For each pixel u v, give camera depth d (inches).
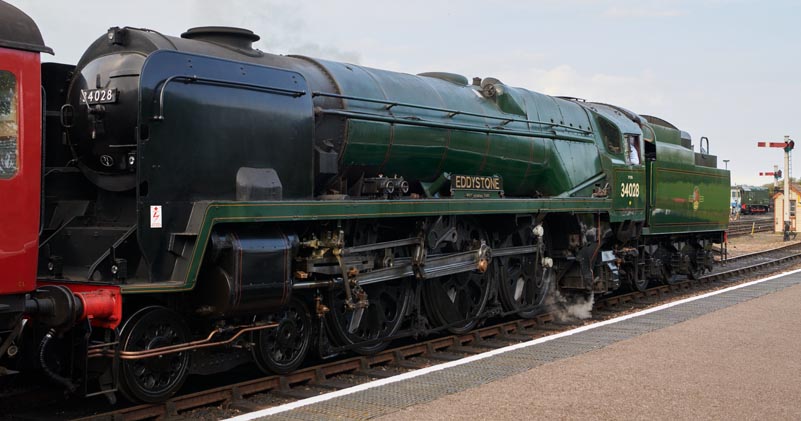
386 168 383.2
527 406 260.1
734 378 299.3
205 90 284.2
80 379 250.7
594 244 525.0
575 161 529.7
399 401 267.9
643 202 604.7
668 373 307.9
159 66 270.8
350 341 352.8
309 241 316.2
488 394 276.4
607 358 337.7
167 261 271.9
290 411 257.0
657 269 668.1
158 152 268.5
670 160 661.9
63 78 300.8
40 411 273.1
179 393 304.5
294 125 318.0
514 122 472.4
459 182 414.6
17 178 233.6
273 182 302.4
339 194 343.9
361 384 297.6
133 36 282.8
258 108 303.1
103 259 267.3
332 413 253.6
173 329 273.4
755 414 250.5
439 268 388.5
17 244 233.5
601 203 527.5
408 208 359.3
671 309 491.8
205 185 283.3
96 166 284.8
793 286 626.8
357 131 357.1
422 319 393.7
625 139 579.8
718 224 768.9
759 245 1210.0
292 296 317.7
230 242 277.4
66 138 293.9
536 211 454.0
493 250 437.1
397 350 365.1
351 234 351.3
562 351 354.9
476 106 449.7
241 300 277.9
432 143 402.9
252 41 334.0
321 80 352.5
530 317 483.8
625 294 621.0
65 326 240.2
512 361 334.0
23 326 239.3
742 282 746.8
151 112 266.7
